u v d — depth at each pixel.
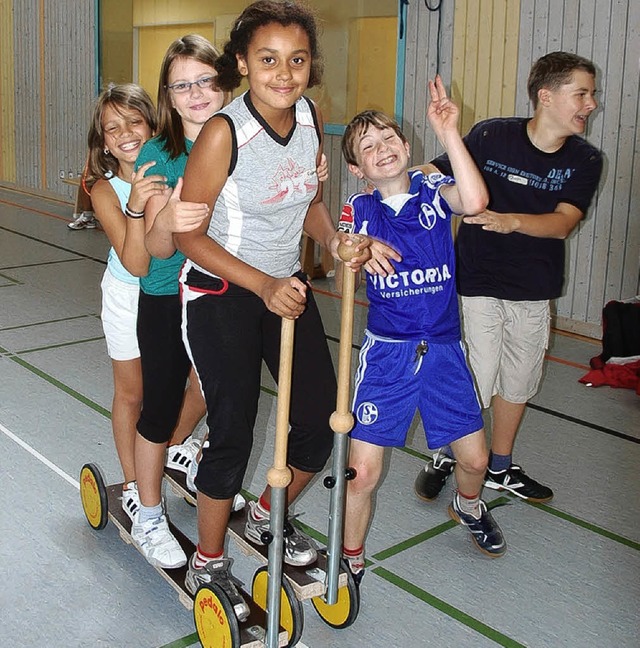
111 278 2.38
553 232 2.56
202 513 2.02
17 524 2.65
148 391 2.21
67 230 7.81
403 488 2.99
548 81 2.58
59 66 9.03
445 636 2.16
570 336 5.05
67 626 2.16
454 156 2.01
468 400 2.31
